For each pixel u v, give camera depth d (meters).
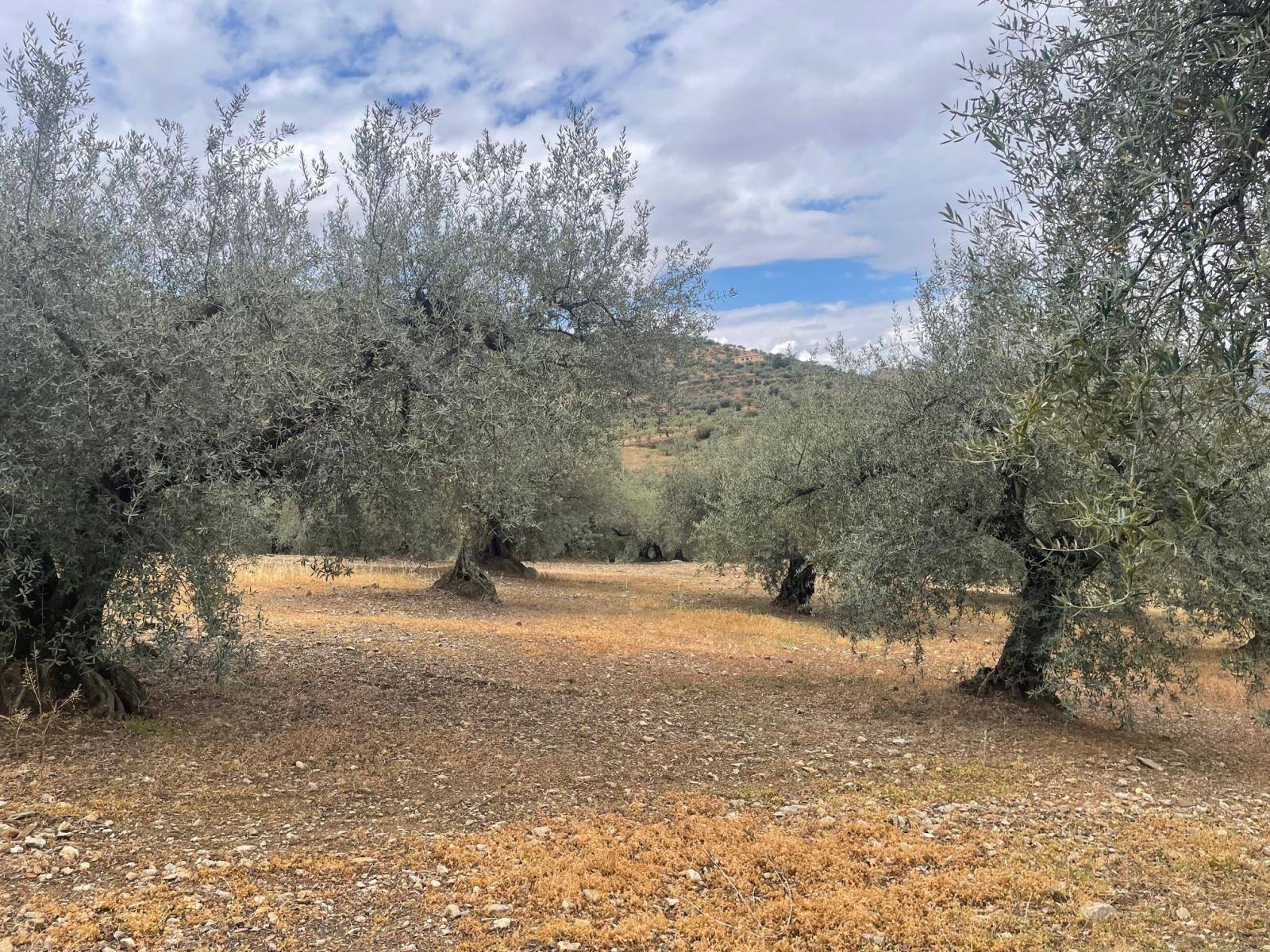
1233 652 8.19
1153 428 2.75
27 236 5.48
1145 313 2.85
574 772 6.63
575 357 8.53
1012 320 3.46
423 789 6.01
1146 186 2.71
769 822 5.61
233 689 8.53
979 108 3.29
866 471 9.93
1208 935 4.05
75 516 5.97
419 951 3.65
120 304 5.45
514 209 8.88
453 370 7.07
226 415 5.92
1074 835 5.61
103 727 6.72
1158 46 2.76
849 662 13.15
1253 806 6.81
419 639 12.88
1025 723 9.25
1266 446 3.09
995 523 8.94
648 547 41.94
